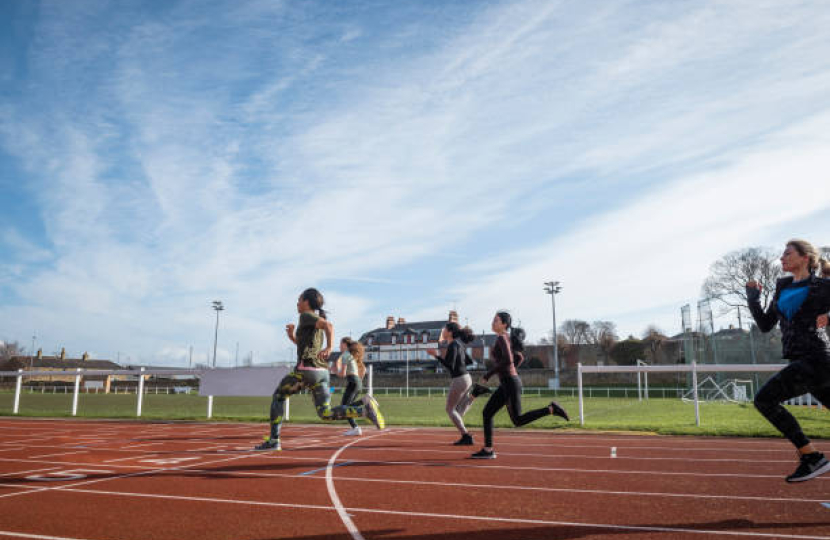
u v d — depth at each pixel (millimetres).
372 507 4188
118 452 7473
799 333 3938
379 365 90562
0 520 3803
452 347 7922
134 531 3535
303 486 5008
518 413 6555
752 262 44125
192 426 12102
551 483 5141
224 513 4004
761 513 3947
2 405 25766
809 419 12211
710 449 7699
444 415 17688
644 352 61906
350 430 10109
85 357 107812
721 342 27859
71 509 4125
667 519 3803
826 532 3438
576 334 79000
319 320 6742
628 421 12961
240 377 13555
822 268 4180
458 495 4621
